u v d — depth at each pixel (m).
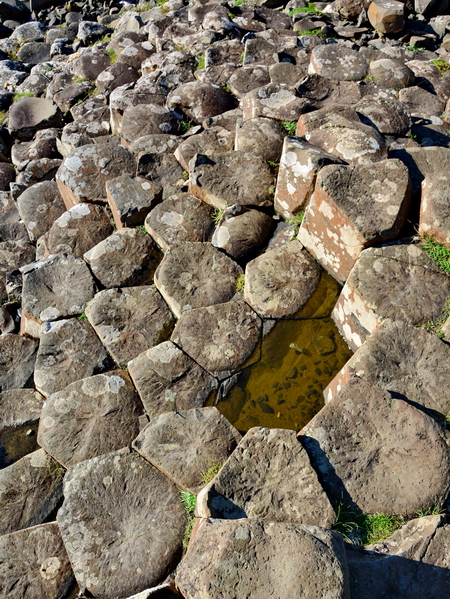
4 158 7.72
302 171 4.18
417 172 4.46
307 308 3.98
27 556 2.87
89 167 5.34
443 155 4.55
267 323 3.90
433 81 6.82
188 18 8.94
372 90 6.25
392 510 2.74
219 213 4.71
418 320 3.48
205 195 4.73
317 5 9.61
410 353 3.28
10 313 4.74
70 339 3.95
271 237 4.52
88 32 10.40
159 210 4.69
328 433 2.96
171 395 3.52
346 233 3.80
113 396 3.51
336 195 3.81
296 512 2.67
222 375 3.64
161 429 3.18
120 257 4.47
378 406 3.02
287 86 5.73
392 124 5.32
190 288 4.09
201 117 6.23
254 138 5.07
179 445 3.11
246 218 4.53
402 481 2.80
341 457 2.89
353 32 8.59
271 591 2.22
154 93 6.82
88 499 2.96
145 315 4.05
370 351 3.28
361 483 2.81
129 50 8.27
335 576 2.23
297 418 3.46
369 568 2.44
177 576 2.36
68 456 3.29
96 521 2.90
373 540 2.64
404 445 2.90
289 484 2.75
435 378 3.18
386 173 3.91
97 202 5.16
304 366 3.73
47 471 3.27
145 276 4.44
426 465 2.84
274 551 2.33
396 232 3.81
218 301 4.05
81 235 4.88
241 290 4.14
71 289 4.27
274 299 3.97
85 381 3.60
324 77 6.20
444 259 3.72
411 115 6.09
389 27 8.37
